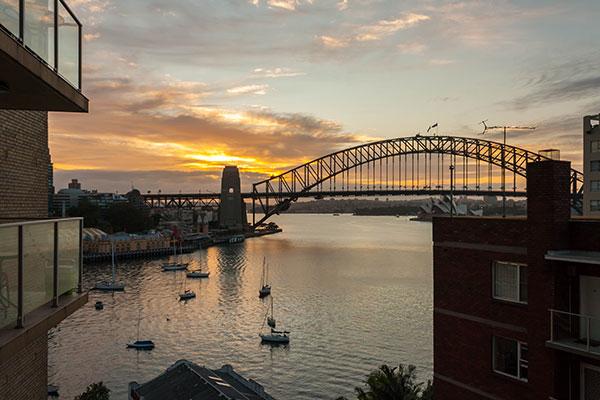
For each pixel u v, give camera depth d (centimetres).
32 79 1196
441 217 2789
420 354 8812
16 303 1145
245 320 11444
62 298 1445
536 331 2270
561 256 2180
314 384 7625
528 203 2342
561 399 2188
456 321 2691
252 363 8556
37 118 2134
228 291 15212
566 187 2292
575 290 2242
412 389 4281
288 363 8512
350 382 7675
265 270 19838
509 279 2472
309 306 12762
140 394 6681
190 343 9712
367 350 9062
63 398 7169
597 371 2155
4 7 1036
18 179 1942
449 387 2708
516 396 2402
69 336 10112
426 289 14938
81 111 1500
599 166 8806
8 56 1044
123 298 14150
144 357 8900
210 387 6344
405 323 10838
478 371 2575
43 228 1288
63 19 1340
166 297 14312
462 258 2672
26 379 1928
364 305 12744
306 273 18812
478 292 2589
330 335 10038
